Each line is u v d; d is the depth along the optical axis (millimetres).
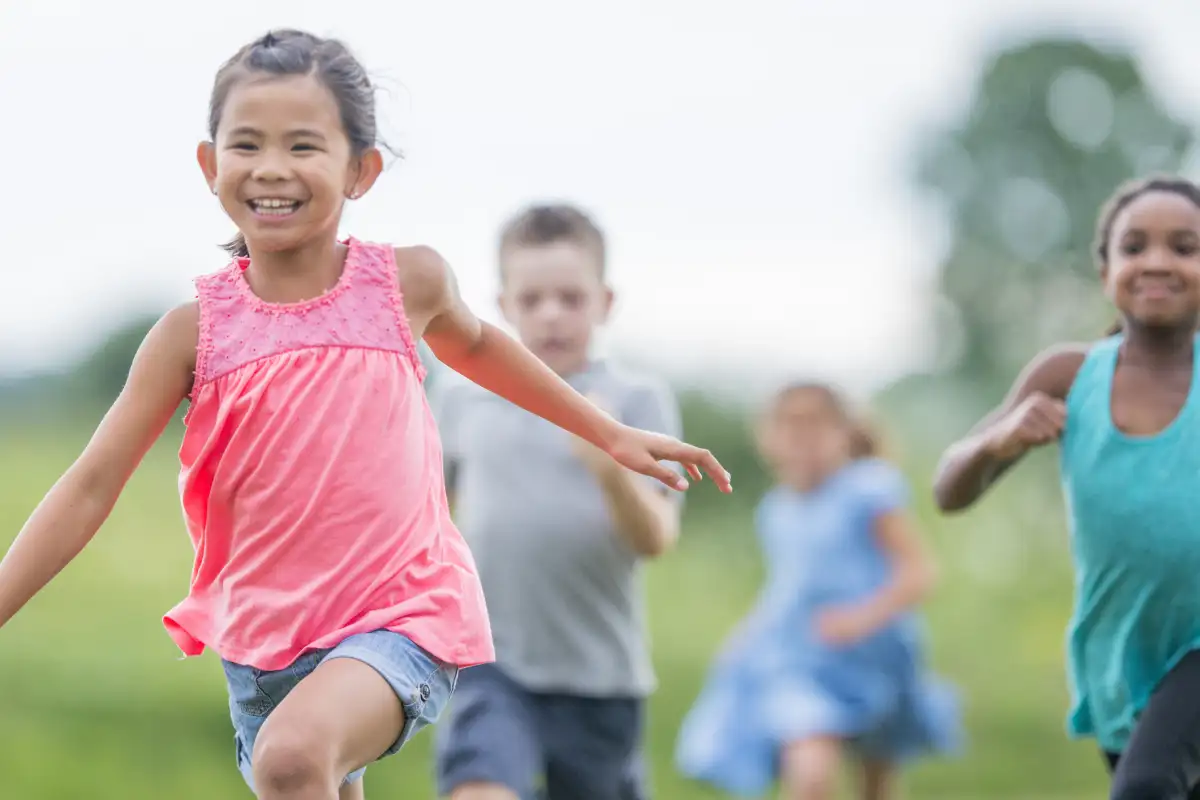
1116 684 13281
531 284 16141
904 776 34156
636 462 11188
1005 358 79312
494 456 15852
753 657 22469
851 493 22500
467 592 10578
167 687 30406
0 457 47250
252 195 10219
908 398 74125
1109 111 84438
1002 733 36625
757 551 56750
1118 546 13086
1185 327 13328
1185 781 12203
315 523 10211
